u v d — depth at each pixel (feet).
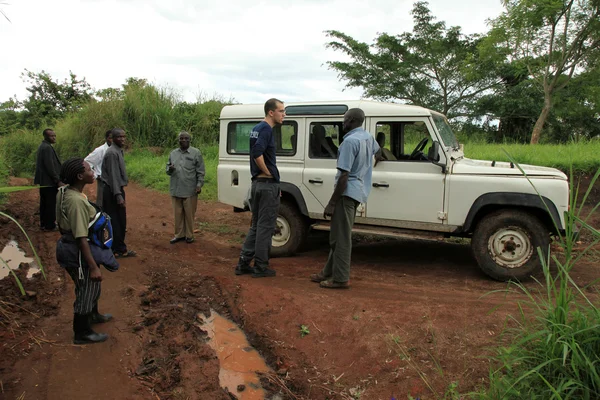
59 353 11.89
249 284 16.49
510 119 71.61
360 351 11.87
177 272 18.19
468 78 64.28
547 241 16.43
